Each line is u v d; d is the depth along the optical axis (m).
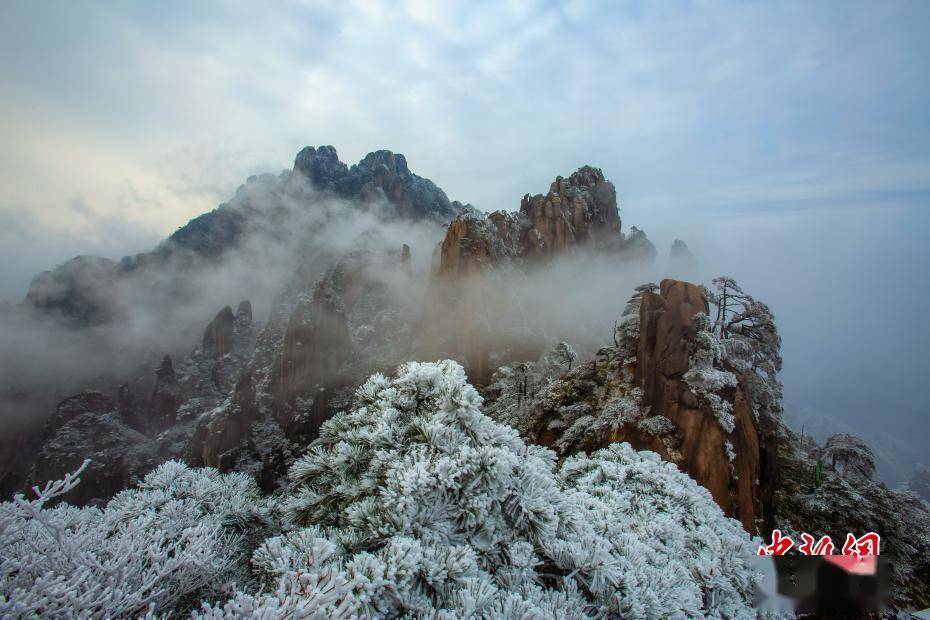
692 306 28.20
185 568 7.00
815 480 27.39
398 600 6.46
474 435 9.66
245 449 96.62
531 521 8.77
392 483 8.33
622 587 8.52
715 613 10.84
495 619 6.38
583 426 30.30
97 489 98.88
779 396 31.88
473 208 103.94
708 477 23.23
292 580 5.81
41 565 5.87
